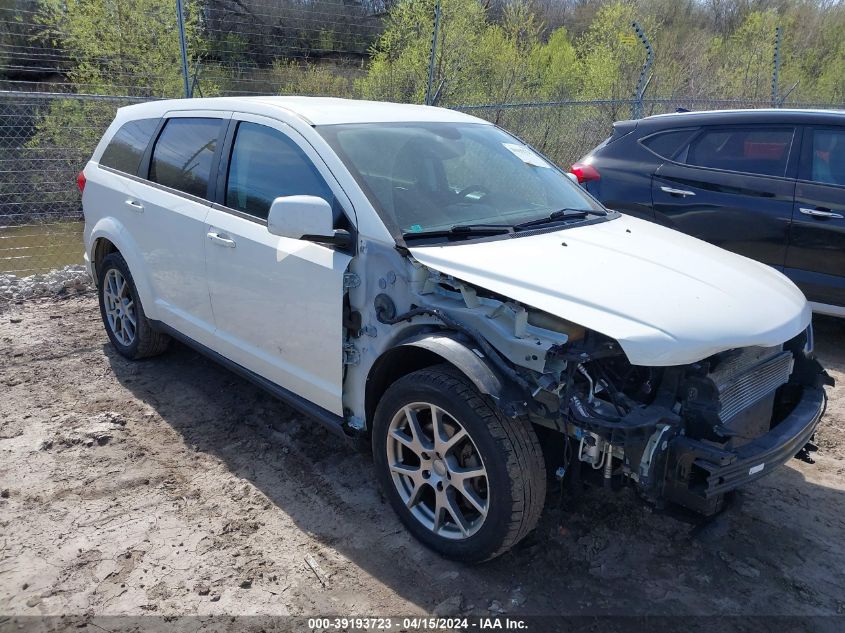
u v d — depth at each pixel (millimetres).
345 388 3248
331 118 3568
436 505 2910
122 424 4117
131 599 2723
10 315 6117
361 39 14672
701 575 2906
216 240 3746
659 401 2568
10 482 3508
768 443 2691
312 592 2775
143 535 3109
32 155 9477
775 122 5645
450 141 3793
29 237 9516
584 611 2689
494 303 2750
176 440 3955
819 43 23094
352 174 3217
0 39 13953
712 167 5852
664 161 6102
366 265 3064
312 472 3650
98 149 5164
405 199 3242
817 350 5641
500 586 2811
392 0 14258
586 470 2771
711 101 11242
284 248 3371
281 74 14062
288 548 3039
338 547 3049
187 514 3273
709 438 2488
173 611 2666
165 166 4383
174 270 4199
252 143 3754
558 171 4293
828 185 5305
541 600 2740
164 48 11680
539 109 11898
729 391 2801
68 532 3121
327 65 14734
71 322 5953
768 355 3049
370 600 2732
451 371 2801
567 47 16672
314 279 3213
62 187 9625
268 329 3559
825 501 3469
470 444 2795
